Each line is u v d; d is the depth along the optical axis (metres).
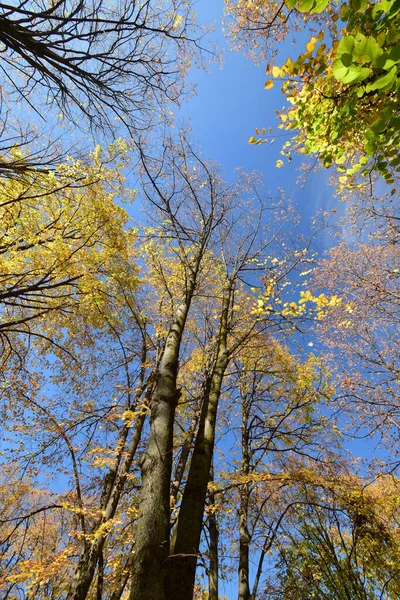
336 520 6.32
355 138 3.41
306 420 8.40
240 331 6.83
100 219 6.51
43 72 4.16
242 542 7.81
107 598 6.44
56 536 7.35
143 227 6.60
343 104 2.72
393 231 7.54
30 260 6.55
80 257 6.61
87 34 3.83
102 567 5.38
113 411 7.26
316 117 3.03
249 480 5.40
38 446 6.38
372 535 5.82
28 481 6.41
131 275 7.66
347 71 1.71
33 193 6.08
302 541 7.19
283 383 9.07
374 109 2.66
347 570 6.06
